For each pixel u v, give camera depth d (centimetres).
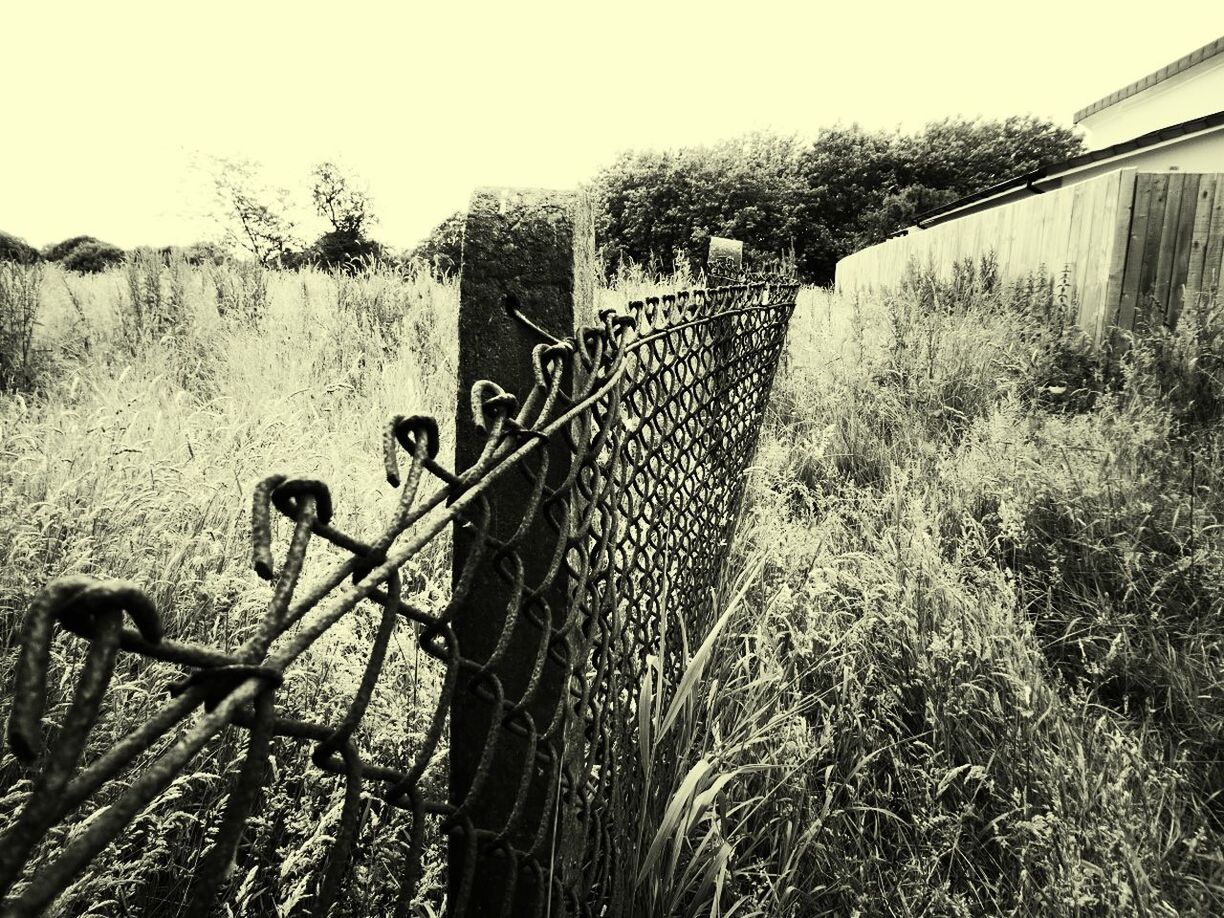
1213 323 533
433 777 160
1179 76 1627
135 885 138
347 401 423
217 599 193
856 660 215
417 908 138
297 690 169
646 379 139
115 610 33
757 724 180
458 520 71
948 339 584
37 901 27
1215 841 168
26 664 29
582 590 95
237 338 534
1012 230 767
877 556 272
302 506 48
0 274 527
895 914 154
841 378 548
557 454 96
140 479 241
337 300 628
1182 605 259
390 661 180
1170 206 600
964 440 419
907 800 176
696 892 146
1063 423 429
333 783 158
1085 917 149
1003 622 223
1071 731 183
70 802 29
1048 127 3147
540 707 97
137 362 484
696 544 212
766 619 208
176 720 37
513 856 83
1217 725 207
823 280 2908
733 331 253
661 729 151
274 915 141
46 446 265
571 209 96
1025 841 158
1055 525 310
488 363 97
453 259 806
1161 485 341
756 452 365
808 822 164
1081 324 647
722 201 2617
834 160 2969
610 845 125
